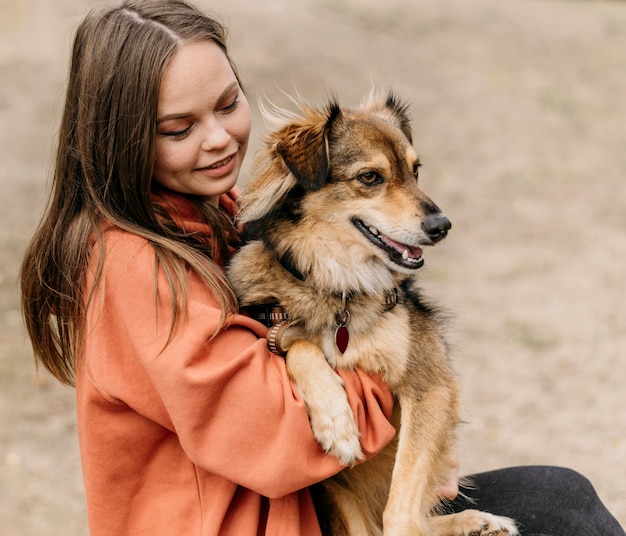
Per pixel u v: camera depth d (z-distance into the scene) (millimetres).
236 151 2586
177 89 2377
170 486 2395
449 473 3053
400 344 2912
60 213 2490
